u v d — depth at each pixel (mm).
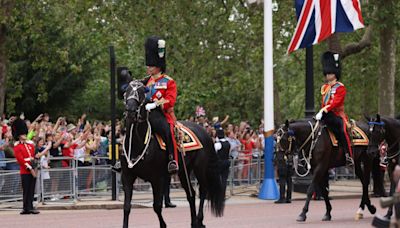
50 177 52844
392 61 83438
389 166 43812
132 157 34438
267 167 59062
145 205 52688
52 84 104625
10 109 93562
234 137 64500
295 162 44344
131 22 80500
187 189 38125
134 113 33688
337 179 74250
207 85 92750
